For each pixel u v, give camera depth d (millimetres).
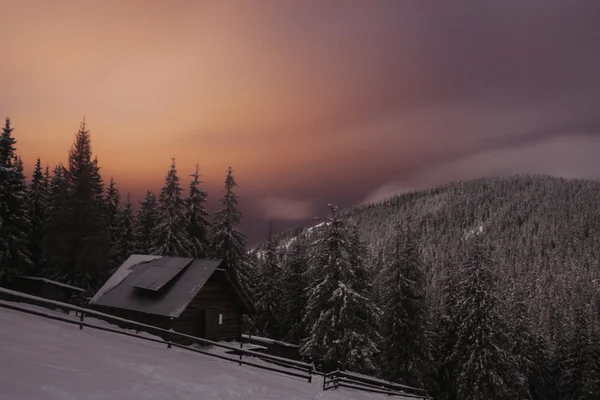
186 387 11164
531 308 84688
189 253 39844
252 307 27500
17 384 7941
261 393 12758
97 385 9234
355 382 21359
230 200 39844
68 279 37750
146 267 27984
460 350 35844
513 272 130125
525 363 44156
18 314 16812
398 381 33281
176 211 40094
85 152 40250
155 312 23188
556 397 50719
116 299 25641
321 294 31469
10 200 34406
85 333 16250
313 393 15664
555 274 131250
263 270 46344
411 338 33531
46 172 46281
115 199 50656
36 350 11148
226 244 39281
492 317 34438
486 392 32438
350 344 29094
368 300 30734
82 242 38219
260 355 19625
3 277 33406
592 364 47281
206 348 24031
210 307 26203
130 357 13359
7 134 36969
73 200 38406
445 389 39281
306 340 31922
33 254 39406
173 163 40750
